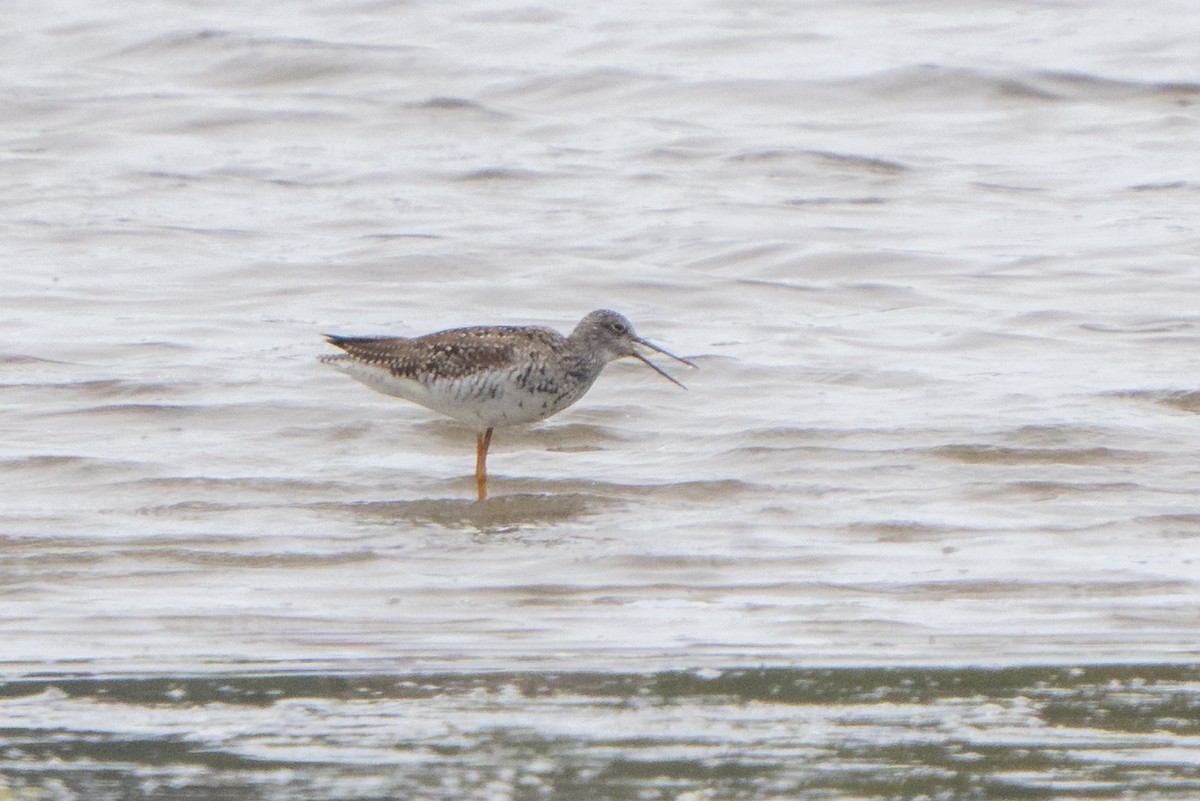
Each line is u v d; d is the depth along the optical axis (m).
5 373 17.62
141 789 8.34
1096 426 15.62
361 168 29.41
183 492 14.07
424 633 10.77
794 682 9.84
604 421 16.41
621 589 11.68
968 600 11.37
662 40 38.62
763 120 33.12
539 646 10.52
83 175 28.66
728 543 12.69
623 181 28.52
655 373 17.98
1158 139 31.39
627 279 22.34
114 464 14.76
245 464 14.97
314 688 9.77
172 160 29.95
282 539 12.84
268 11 41.62
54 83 35.66
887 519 13.21
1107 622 10.91
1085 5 41.22
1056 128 32.38
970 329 19.91
